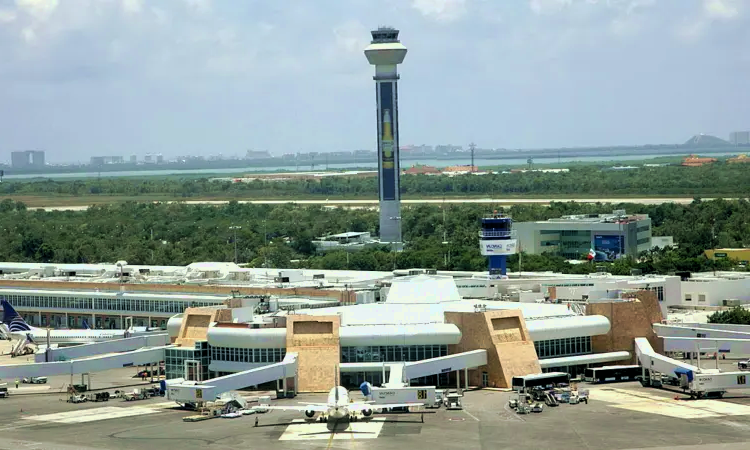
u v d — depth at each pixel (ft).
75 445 629.92
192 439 634.84
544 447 595.47
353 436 630.33
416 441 614.75
